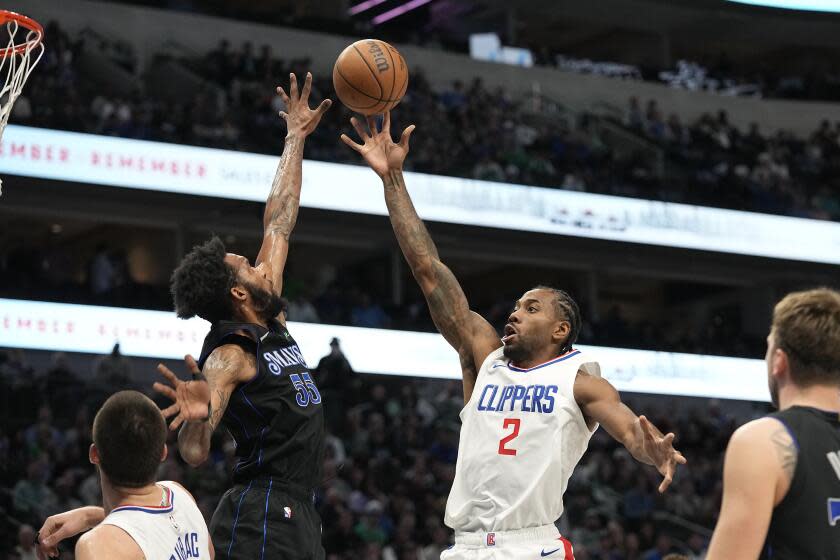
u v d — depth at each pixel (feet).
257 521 15.80
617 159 84.02
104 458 13.33
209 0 95.14
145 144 65.77
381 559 50.14
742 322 95.20
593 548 55.42
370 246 84.53
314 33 86.02
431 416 65.36
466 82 89.81
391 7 105.60
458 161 77.51
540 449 16.76
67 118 63.72
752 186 87.71
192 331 64.64
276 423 16.06
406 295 86.07
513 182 77.25
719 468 68.64
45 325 60.80
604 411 16.70
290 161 19.92
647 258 83.56
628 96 95.96
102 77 73.56
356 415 59.62
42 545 14.88
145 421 13.32
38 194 64.64
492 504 16.78
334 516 51.29
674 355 79.25
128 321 63.05
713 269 89.66
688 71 100.68
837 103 101.71
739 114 99.71
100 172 64.18
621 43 110.93
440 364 71.72
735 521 11.24
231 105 74.43
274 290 17.17
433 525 52.16
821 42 108.17
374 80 19.65
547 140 84.02
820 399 11.80
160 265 78.23
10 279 61.72
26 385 54.08
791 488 11.35
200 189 67.10
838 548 11.27
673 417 74.64
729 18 103.60
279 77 78.48
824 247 86.38
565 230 78.18
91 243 81.66
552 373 17.22
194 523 14.01
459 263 91.81
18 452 50.85
